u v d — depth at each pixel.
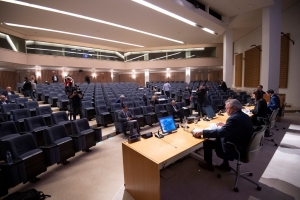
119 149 4.04
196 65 16.88
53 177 2.88
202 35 11.66
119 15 8.02
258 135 2.28
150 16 8.12
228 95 8.30
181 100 9.10
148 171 2.00
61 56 14.26
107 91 9.68
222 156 2.61
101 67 16.70
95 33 11.58
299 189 2.39
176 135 2.81
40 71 14.09
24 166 2.50
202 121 3.73
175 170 2.98
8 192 2.48
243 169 2.95
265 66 7.69
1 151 3.23
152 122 5.87
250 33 12.40
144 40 13.77
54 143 3.13
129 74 19.88
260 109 4.25
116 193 2.43
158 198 1.89
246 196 2.28
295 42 7.99
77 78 16.23
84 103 6.38
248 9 8.48
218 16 9.55
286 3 7.89
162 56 17.81
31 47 12.80
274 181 2.59
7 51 10.88
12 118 4.43
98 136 4.07
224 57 11.46
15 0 6.62
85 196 2.38
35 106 5.86
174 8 6.93
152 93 9.50
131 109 5.73
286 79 8.42
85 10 7.49
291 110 7.33
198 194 2.35
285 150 3.66
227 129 2.44
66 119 4.71
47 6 7.14
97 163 3.35
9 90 7.49
